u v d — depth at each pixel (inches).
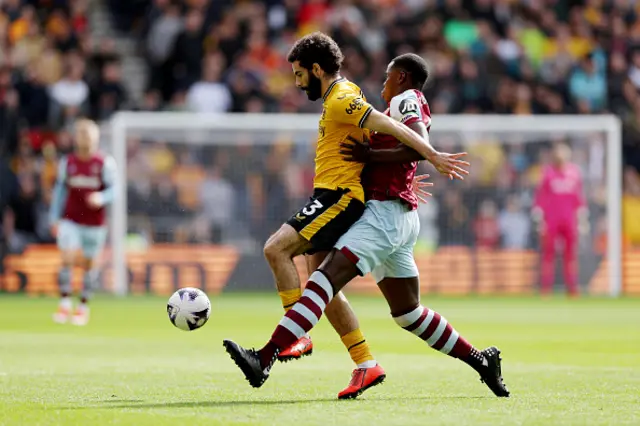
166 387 1035.3
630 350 1508.4
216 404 901.2
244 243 3048.7
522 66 3479.3
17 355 1402.6
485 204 3125.0
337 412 848.9
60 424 790.5
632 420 811.4
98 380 1098.1
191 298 982.4
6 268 2982.3
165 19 3390.7
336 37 3314.5
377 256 919.7
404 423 789.2
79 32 3432.6
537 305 2664.9
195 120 3029.0
